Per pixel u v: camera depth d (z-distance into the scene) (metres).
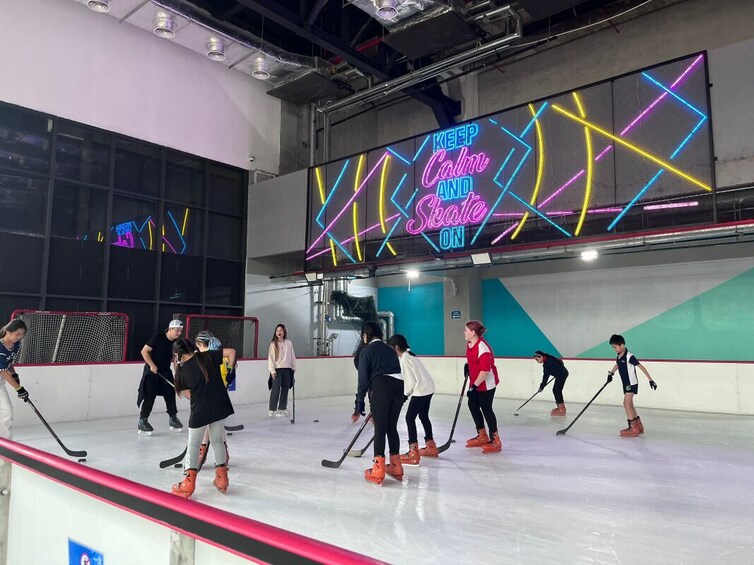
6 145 10.08
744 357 10.61
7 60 10.08
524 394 11.19
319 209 12.58
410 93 12.70
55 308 10.56
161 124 12.41
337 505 3.93
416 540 3.23
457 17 10.36
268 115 14.75
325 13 13.34
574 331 12.80
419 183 11.02
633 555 3.01
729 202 8.94
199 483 4.56
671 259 11.56
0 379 5.30
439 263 10.66
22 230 10.23
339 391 12.52
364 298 15.84
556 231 9.36
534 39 11.84
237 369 10.37
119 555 1.77
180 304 12.60
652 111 8.35
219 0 12.52
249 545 1.26
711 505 3.95
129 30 11.96
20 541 2.37
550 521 3.58
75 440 6.50
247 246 13.95
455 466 5.20
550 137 9.41
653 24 11.11
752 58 7.88
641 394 9.88
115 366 8.59
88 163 11.23
